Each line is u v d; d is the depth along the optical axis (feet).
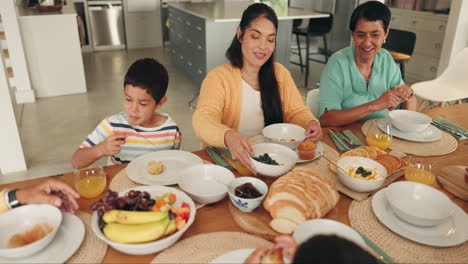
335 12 18.83
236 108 5.33
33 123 11.80
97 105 13.42
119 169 4.15
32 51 13.38
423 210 3.34
